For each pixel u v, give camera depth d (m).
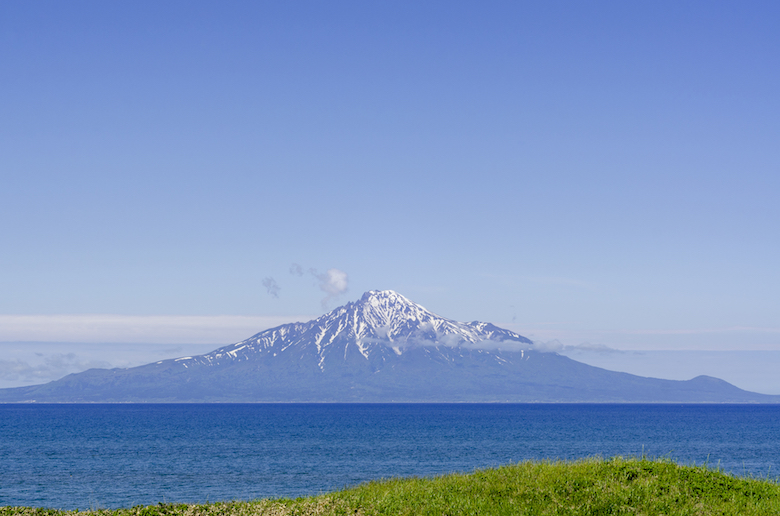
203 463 77.81
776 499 23.25
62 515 24.33
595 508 21.61
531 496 23.39
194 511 23.55
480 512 21.91
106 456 88.12
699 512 21.20
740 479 26.52
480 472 29.94
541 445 105.50
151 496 52.41
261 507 23.91
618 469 25.81
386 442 114.44
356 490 29.31
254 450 97.12
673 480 24.41
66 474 67.19
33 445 109.88
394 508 23.09
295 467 72.75
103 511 24.61
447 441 116.69
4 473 68.31
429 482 29.19
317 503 23.64
